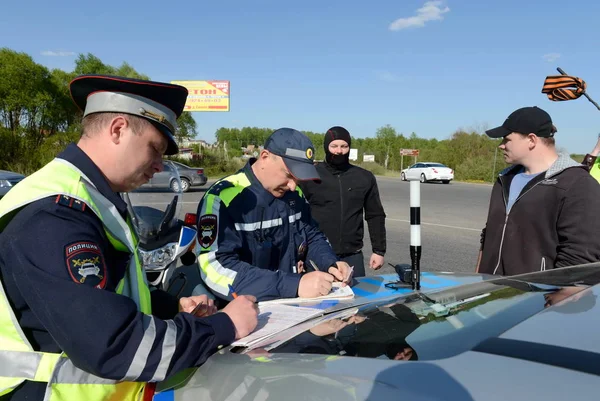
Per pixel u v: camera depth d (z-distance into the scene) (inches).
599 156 157.5
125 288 51.5
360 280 93.4
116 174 51.8
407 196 727.7
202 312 65.9
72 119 1067.3
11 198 46.8
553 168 102.3
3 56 979.9
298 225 94.5
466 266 270.1
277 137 84.0
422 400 36.8
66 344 44.1
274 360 49.8
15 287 45.4
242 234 83.4
